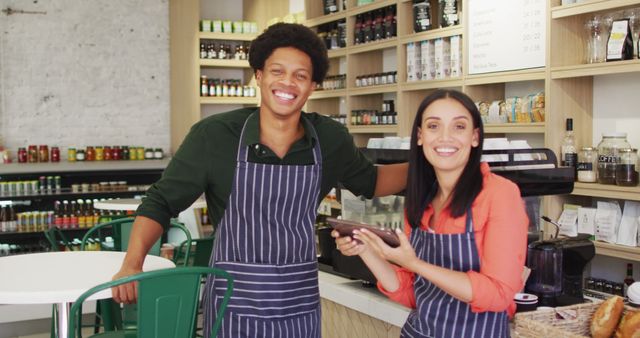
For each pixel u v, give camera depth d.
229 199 2.22
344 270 2.96
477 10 4.87
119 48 7.77
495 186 1.90
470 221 1.92
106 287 2.10
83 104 7.66
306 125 2.28
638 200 3.89
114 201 5.63
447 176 1.98
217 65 8.11
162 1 7.92
